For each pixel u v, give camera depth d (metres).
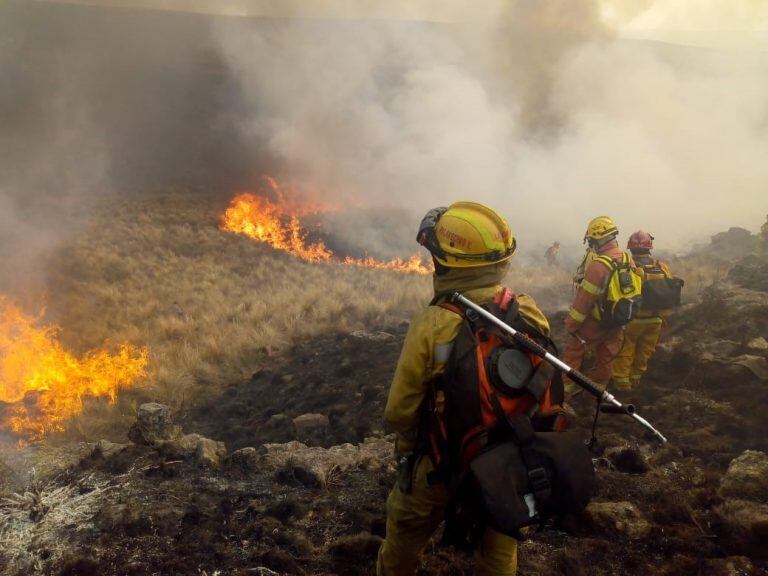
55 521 3.51
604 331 5.52
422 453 2.16
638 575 3.09
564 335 8.73
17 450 4.56
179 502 3.79
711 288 9.04
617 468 4.20
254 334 12.87
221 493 3.97
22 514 3.58
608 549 3.27
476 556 2.37
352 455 4.50
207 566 3.16
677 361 6.31
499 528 1.83
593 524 3.44
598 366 5.68
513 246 2.20
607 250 5.40
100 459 4.36
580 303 5.33
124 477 4.10
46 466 4.23
